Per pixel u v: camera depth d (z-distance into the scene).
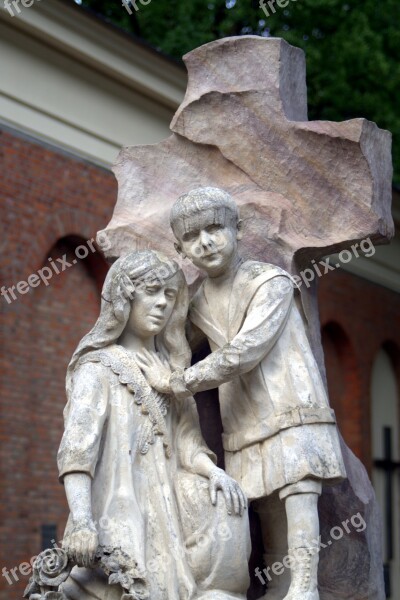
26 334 12.40
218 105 6.46
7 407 12.12
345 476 5.53
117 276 5.63
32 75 12.54
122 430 5.46
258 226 6.25
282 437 5.50
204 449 5.64
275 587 5.75
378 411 17.16
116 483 5.38
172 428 5.63
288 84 6.52
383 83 15.68
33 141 12.57
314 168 6.28
